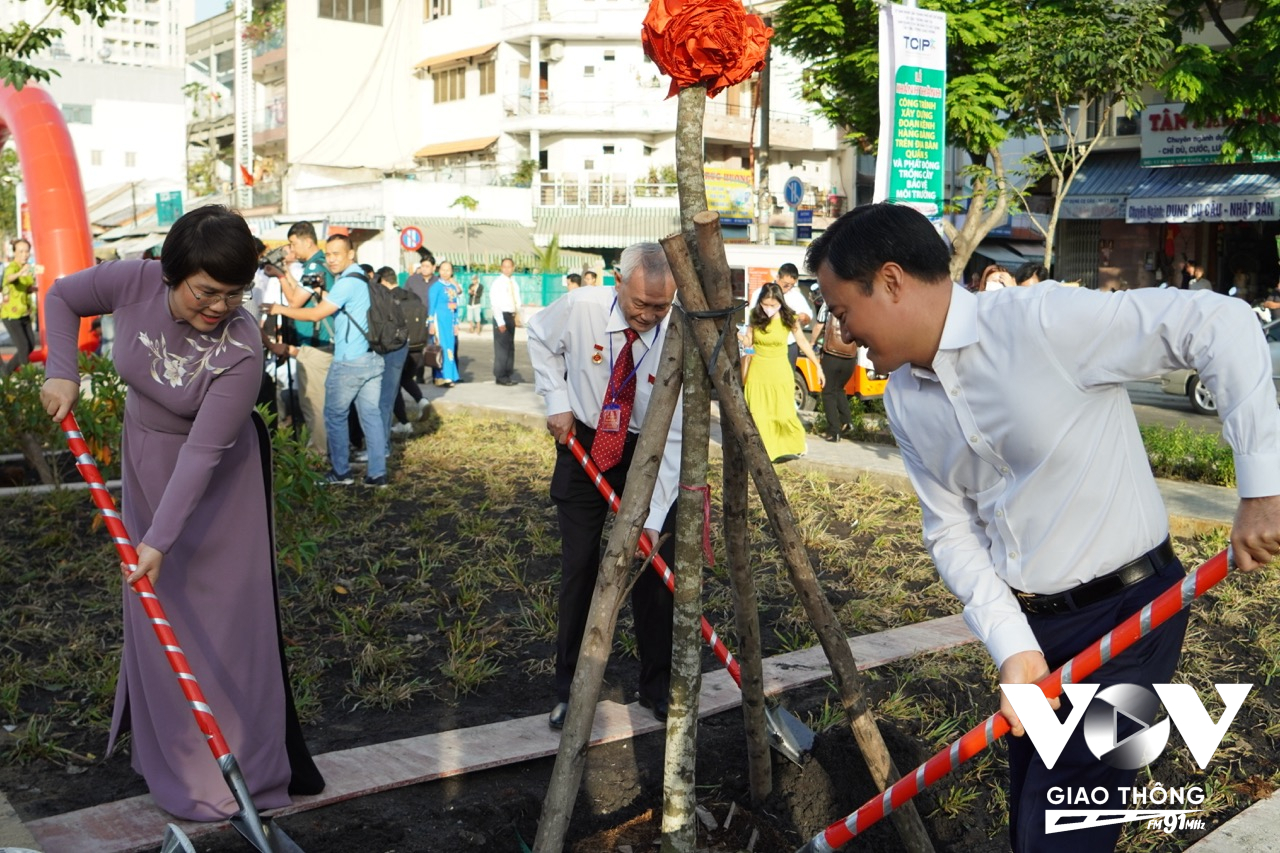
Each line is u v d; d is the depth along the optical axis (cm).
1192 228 2362
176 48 11644
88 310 343
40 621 541
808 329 1300
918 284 238
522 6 3947
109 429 779
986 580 255
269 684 352
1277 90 1497
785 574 623
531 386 1561
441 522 747
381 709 447
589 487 417
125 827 337
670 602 418
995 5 1730
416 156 4353
